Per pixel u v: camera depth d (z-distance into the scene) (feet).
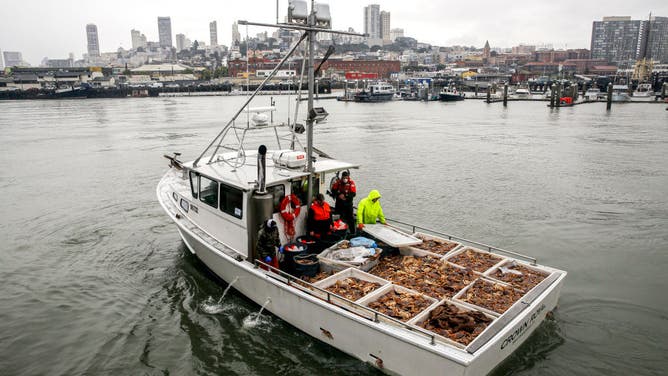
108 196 72.64
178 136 150.20
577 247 50.57
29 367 30.07
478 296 28.68
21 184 81.76
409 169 95.86
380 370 26.37
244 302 36.32
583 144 131.64
